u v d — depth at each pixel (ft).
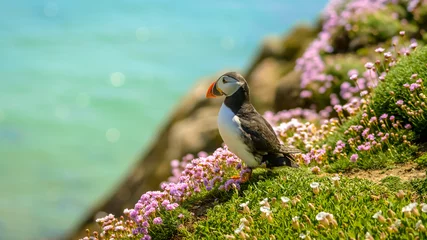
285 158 26.68
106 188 92.68
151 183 51.11
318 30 61.26
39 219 80.43
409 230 20.26
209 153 49.85
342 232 21.04
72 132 115.34
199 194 27.91
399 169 27.99
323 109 45.19
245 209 23.65
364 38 48.88
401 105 30.19
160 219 25.31
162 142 57.06
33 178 93.81
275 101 49.08
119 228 25.84
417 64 31.91
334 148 31.96
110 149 109.70
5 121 117.08
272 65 60.03
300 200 24.38
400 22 50.08
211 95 27.27
